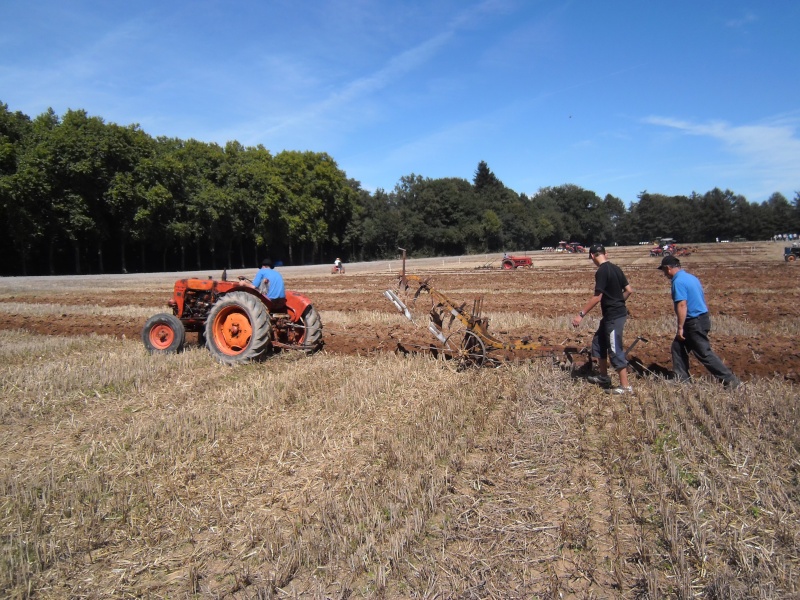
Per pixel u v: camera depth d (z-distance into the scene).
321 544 3.87
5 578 3.67
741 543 3.80
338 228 80.00
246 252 68.44
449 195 94.56
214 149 61.94
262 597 3.46
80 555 3.99
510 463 5.23
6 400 7.40
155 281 32.44
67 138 43.41
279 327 10.20
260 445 5.80
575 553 3.88
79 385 8.09
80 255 50.19
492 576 3.61
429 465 5.14
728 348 9.02
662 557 3.77
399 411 6.82
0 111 45.03
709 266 35.38
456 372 8.67
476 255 90.88
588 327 12.39
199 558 3.93
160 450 5.70
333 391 7.64
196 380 8.43
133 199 47.19
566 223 125.56
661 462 5.12
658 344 9.67
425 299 20.16
